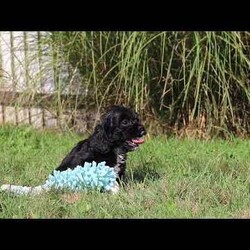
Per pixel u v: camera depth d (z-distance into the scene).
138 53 3.41
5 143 3.64
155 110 3.80
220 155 3.21
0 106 4.12
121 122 2.58
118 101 3.73
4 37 3.96
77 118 3.91
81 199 2.48
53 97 3.87
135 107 3.66
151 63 3.66
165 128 3.83
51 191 2.54
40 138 3.73
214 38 3.40
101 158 2.62
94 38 3.69
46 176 2.87
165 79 3.63
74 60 3.77
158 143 3.56
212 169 2.93
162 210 2.39
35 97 3.88
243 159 3.15
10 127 3.91
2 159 3.23
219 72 3.57
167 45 3.58
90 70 3.78
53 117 3.98
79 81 3.82
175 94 3.74
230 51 3.52
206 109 3.69
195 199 2.51
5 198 2.50
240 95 3.75
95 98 3.82
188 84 3.40
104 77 3.62
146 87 3.66
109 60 3.72
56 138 3.75
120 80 3.57
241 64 3.58
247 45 3.64
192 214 2.37
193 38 3.52
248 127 3.83
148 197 2.50
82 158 2.64
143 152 3.30
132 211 2.39
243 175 2.83
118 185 2.60
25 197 2.51
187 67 3.60
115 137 2.58
